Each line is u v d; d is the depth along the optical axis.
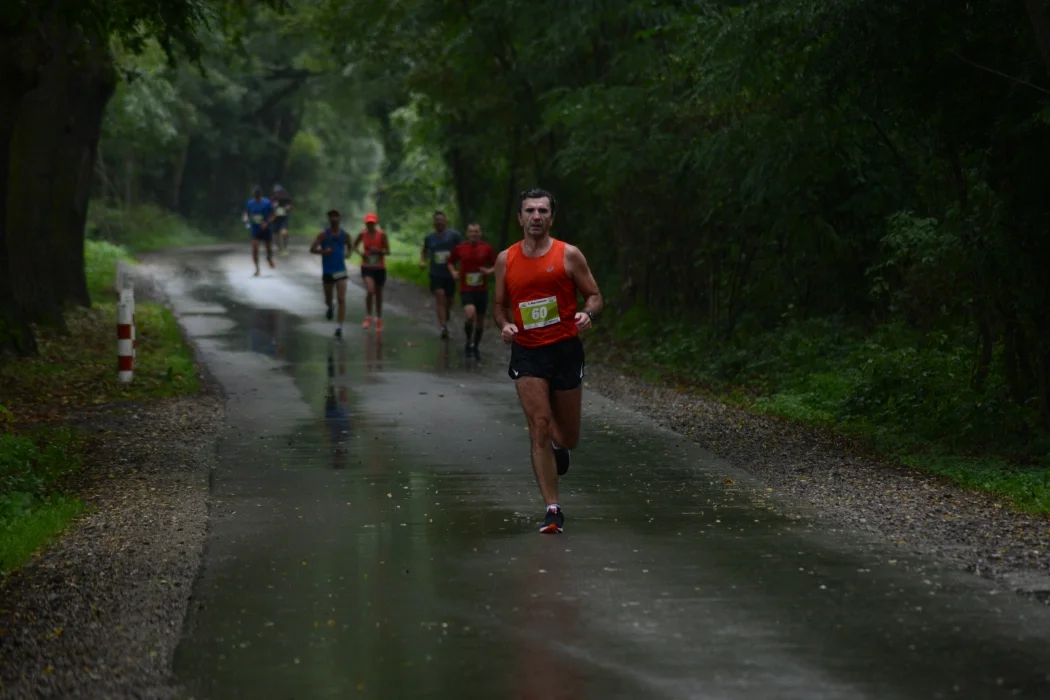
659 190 69.38
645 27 70.50
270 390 49.47
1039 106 34.12
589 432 39.38
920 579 21.80
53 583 21.75
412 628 19.27
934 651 17.97
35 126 66.62
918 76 36.59
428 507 28.25
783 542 24.67
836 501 28.62
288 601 20.75
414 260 136.12
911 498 28.88
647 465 33.56
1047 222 34.59
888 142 46.53
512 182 103.12
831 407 43.47
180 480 31.50
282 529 26.06
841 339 52.88
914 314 50.84
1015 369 37.88
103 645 18.47
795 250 57.50
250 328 75.25
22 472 30.48
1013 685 16.59
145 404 45.34
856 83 38.78
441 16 98.44
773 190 51.22
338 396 47.72
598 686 16.69
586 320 26.03
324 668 17.48
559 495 29.55
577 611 20.08
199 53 57.97
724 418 42.53
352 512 27.72
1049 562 22.91
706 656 17.84
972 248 37.16
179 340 67.38
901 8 35.53
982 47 35.31
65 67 67.31
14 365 52.72
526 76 89.44
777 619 19.56
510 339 26.47
